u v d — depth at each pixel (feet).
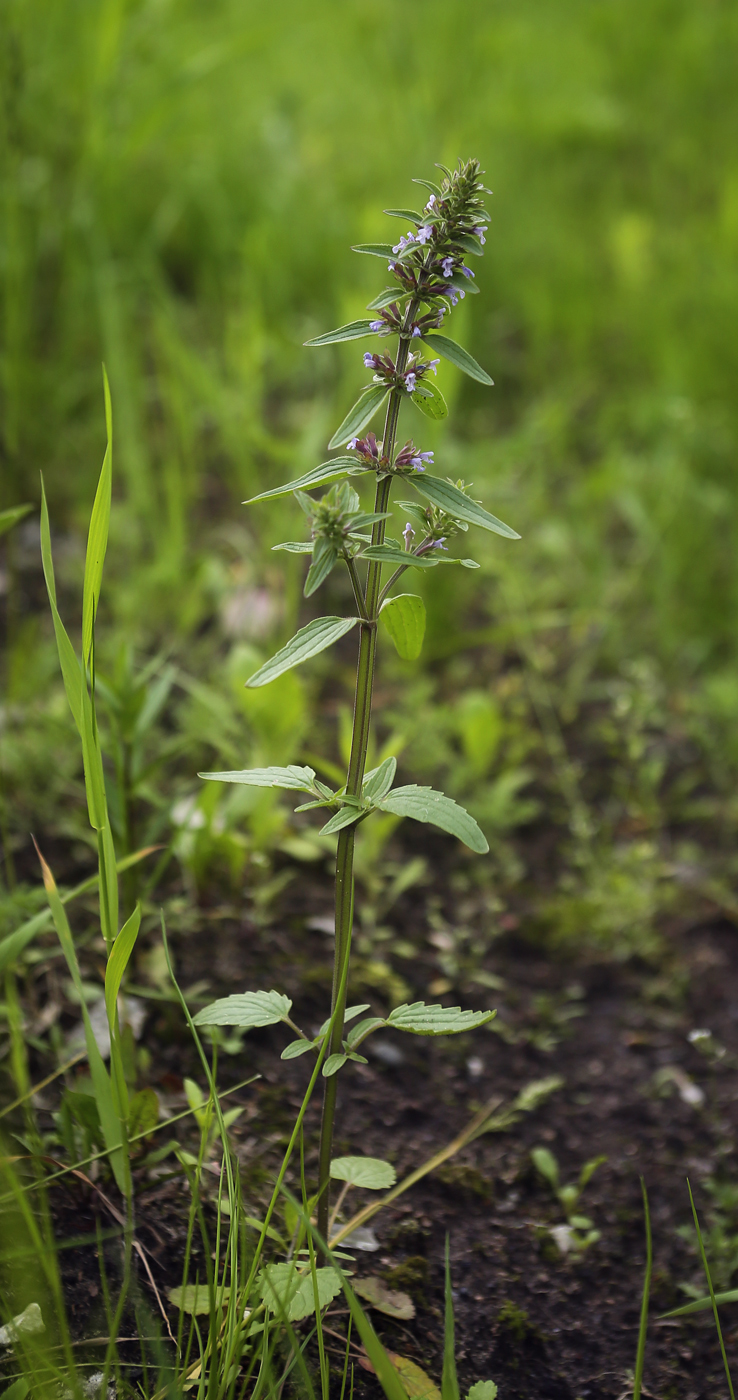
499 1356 2.70
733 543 4.81
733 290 5.68
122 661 3.02
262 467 4.92
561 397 5.38
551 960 3.37
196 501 4.90
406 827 3.63
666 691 4.34
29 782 3.40
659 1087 3.13
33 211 4.79
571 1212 2.91
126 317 5.19
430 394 2.46
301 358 5.64
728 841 3.74
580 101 7.55
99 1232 2.60
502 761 3.96
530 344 6.03
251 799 3.23
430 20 7.16
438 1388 2.61
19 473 4.47
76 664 2.55
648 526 4.59
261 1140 2.90
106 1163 2.74
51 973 3.05
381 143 6.91
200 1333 2.59
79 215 4.92
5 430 4.51
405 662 4.21
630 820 3.79
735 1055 3.20
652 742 4.12
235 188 6.16
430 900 3.45
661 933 3.45
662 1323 2.78
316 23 7.92
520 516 4.69
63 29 5.05
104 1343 2.58
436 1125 3.01
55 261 5.26
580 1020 3.26
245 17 7.43
